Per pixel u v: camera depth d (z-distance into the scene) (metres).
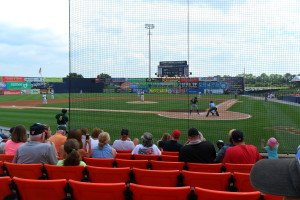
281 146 13.30
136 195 3.97
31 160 5.78
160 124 20.09
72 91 21.59
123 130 9.58
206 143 6.53
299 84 26.69
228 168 5.95
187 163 6.12
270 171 1.21
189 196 3.83
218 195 3.60
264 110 25.75
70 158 5.50
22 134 7.23
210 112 25.61
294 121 20.20
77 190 4.13
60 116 13.44
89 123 19.84
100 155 7.38
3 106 35.34
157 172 5.14
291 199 1.17
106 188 4.00
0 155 6.78
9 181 4.36
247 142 14.53
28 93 65.19
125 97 35.38
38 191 4.28
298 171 1.13
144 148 7.94
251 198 3.53
